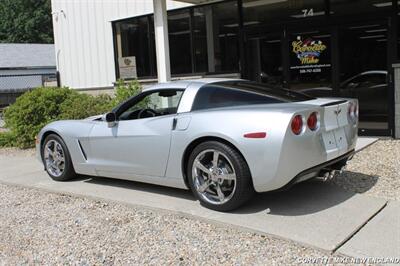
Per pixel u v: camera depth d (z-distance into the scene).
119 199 5.77
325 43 9.77
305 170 4.73
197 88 5.53
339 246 4.09
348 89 9.54
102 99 11.37
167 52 9.66
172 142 5.39
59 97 11.31
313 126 4.77
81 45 15.05
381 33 9.02
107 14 14.13
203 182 5.18
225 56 11.51
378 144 8.47
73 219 5.32
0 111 23.53
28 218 5.49
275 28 10.47
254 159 4.69
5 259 4.35
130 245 4.47
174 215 5.15
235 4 11.15
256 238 4.41
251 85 5.66
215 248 4.26
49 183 6.93
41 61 39.62
